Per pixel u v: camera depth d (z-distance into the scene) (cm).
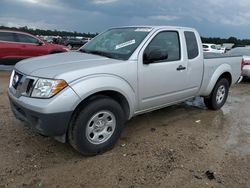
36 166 371
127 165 381
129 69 427
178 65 510
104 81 391
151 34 474
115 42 486
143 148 433
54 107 351
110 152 417
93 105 383
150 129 516
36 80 368
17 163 376
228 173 371
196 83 566
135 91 441
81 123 376
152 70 460
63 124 362
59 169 367
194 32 564
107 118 407
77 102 364
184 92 541
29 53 1212
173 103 535
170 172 367
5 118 534
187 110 653
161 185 338
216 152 431
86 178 349
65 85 360
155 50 444
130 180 347
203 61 573
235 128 544
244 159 411
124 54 446
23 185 330
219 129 534
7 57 1164
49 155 402
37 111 354
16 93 395
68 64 400
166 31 502
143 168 375
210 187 338
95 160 393
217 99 650
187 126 543
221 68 626
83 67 387
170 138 477
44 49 1248
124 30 517
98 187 332
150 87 463
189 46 544
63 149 421
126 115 445
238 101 781
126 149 428
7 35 1163
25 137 454
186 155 416
